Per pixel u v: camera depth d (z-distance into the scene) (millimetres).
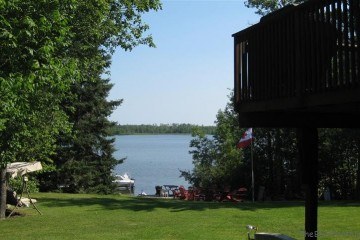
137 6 17109
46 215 15664
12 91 7699
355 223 13266
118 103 32406
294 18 6586
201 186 28031
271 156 27266
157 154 108188
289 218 14453
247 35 7801
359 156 24312
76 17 14070
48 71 7965
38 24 7840
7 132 11477
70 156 29781
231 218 14562
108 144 31797
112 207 17922
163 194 32750
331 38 5887
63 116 16438
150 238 11289
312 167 7660
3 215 15219
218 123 29688
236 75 8125
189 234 11734
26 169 15789
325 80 5957
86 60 15828
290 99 6613
